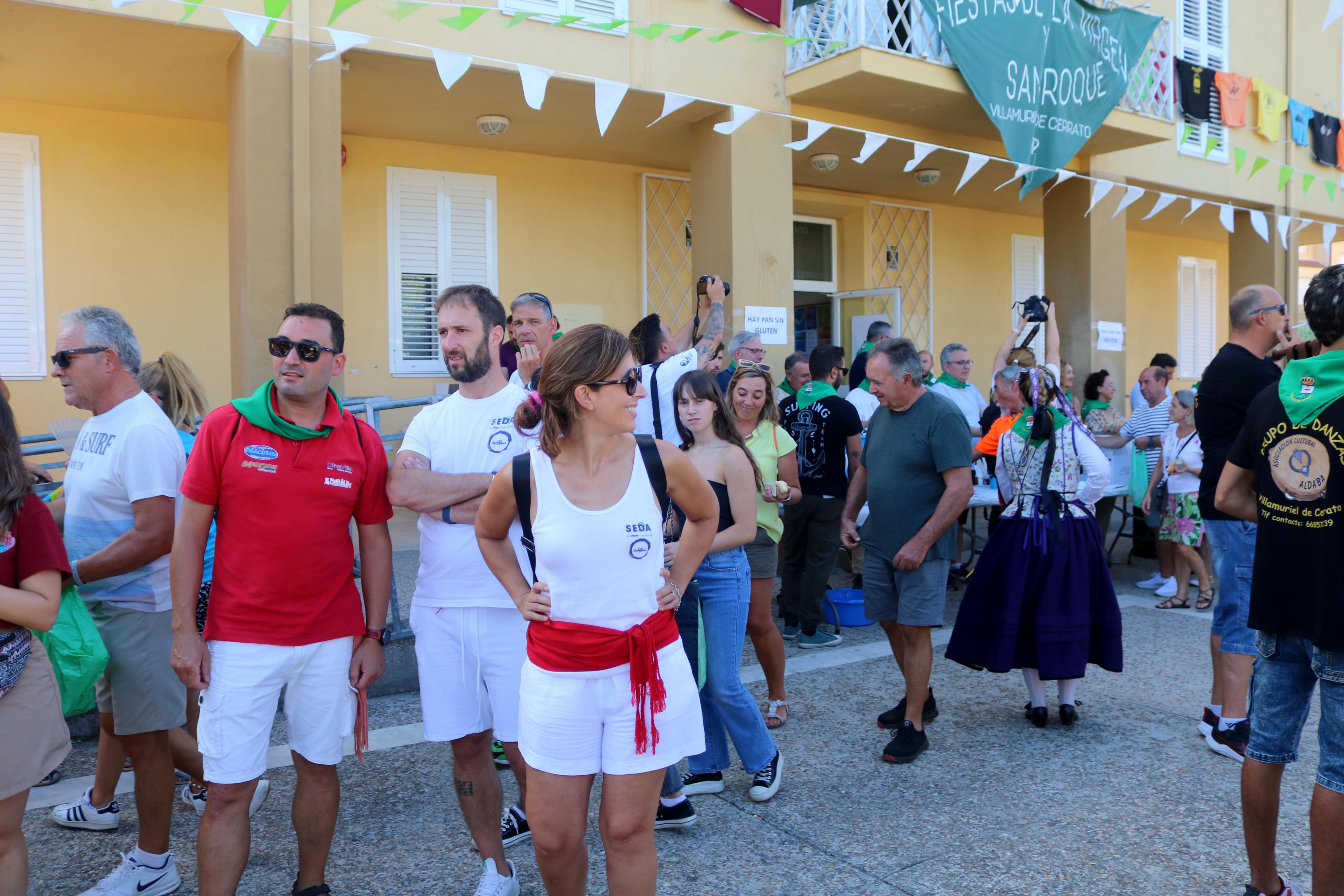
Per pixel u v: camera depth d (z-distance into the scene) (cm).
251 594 247
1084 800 354
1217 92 1073
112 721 302
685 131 814
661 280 959
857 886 292
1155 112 950
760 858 310
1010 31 789
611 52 713
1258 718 272
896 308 1028
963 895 286
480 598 273
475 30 661
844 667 527
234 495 246
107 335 281
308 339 247
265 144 579
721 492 341
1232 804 349
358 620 269
